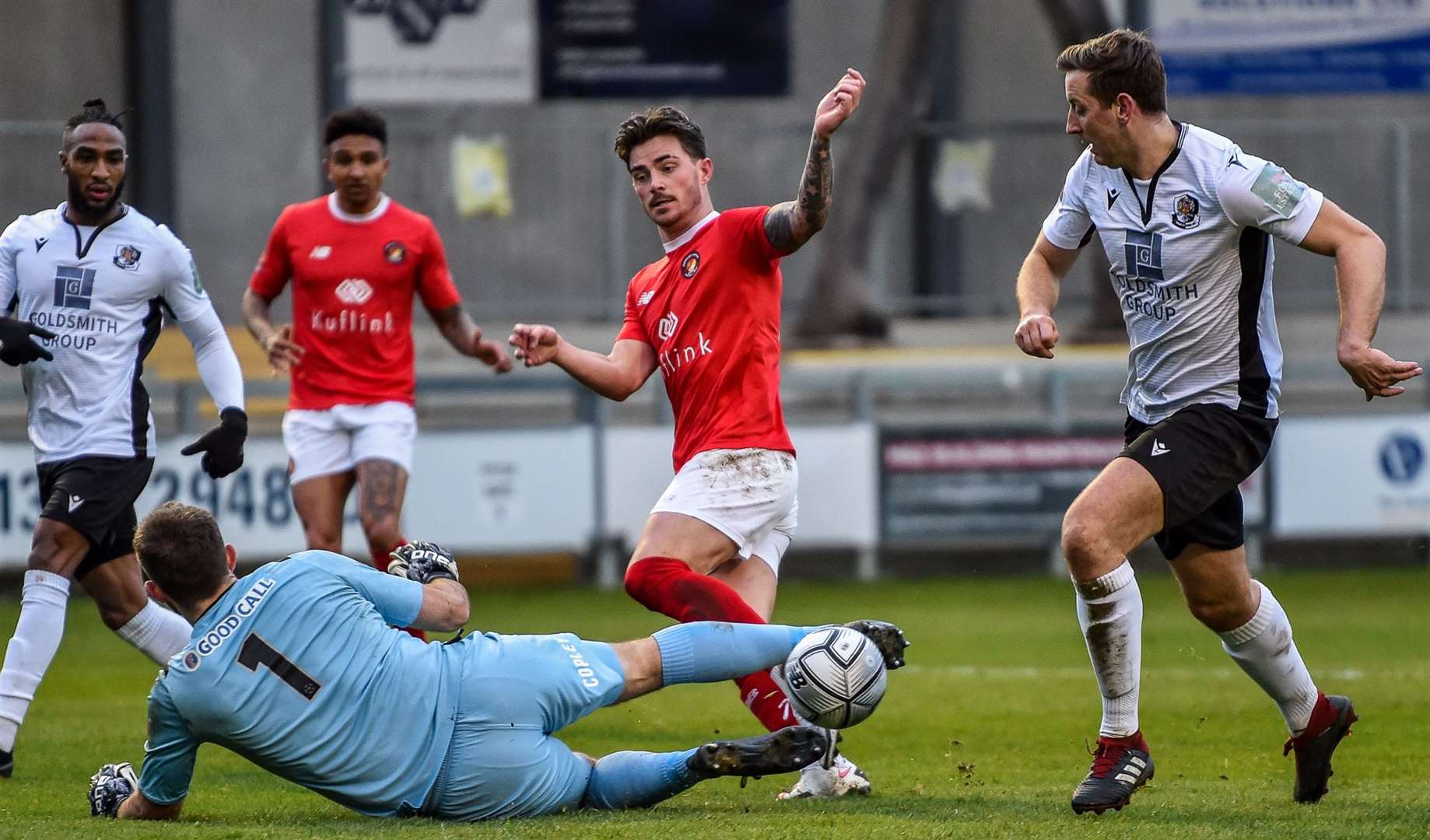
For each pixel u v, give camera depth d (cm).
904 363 5672
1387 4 6106
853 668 1697
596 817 1675
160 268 2258
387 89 5922
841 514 4906
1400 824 1662
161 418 4969
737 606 1856
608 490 4803
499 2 5938
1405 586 4762
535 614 4256
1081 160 1867
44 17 7712
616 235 6075
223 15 7888
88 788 2022
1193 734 2481
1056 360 5600
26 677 2155
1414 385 5850
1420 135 7144
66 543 2192
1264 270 1775
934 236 6919
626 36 6012
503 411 5528
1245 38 6100
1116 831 1606
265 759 1636
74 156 2198
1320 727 1844
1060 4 6219
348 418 2881
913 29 6281
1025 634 3875
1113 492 1733
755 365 1961
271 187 7950
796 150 7638
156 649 2289
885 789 1981
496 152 6097
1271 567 5278
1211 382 1788
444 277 2964
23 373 2255
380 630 1667
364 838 1548
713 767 1653
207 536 1652
